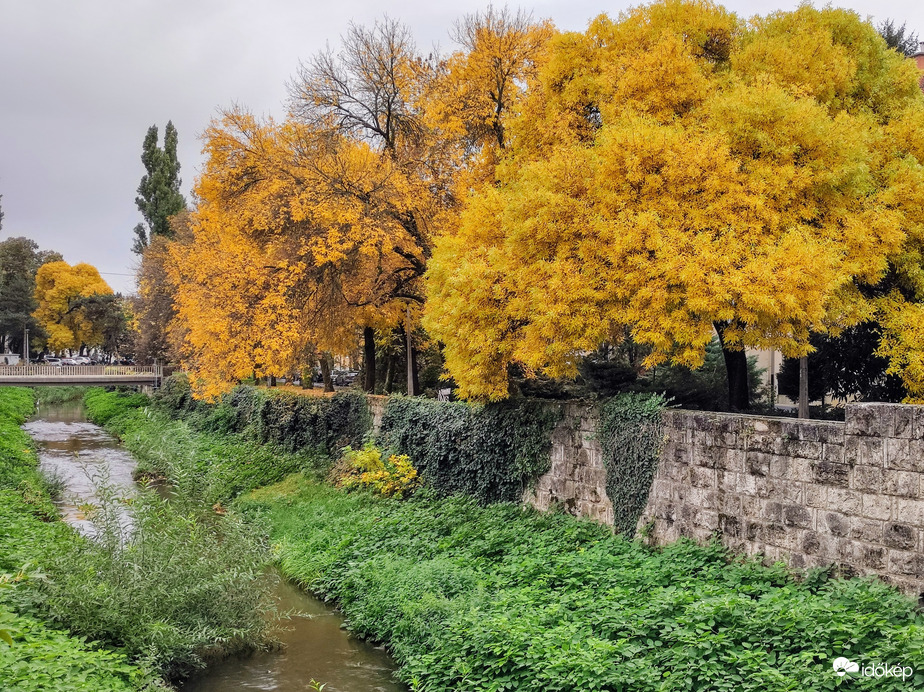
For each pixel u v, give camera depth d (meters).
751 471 11.64
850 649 8.05
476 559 14.25
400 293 25.02
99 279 84.75
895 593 9.23
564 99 17.12
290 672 11.43
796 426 10.93
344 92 25.98
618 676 8.57
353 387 31.11
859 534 10.05
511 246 14.36
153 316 50.84
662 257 12.41
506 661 9.64
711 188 12.89
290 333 23.19
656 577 11.38
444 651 10.59
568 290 13.20
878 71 15.75
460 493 19.02
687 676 8.34
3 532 14.64
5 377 53.25
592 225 13.23
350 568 15.47
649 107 14.88
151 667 10.16
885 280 14.90
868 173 13.61
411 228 23.92
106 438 42.22
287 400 30.16
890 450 9.70
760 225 12.68
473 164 22.80
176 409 47.12
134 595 10.81
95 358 98.31
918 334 13.42
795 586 10.58
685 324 12.47
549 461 16.33
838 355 17.53
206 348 25.91
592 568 12.34
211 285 25.61
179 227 48.62
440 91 23.30
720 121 13.52
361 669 11.54
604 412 14.62
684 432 12.91
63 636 9.85
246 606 12.12
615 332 14.54
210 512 13.63
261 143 24.83
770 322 12.60
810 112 12.95
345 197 23.36
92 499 22.53
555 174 14.03
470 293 15.09
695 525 12.60
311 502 21.33
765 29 15.93
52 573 11.04
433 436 20.38
